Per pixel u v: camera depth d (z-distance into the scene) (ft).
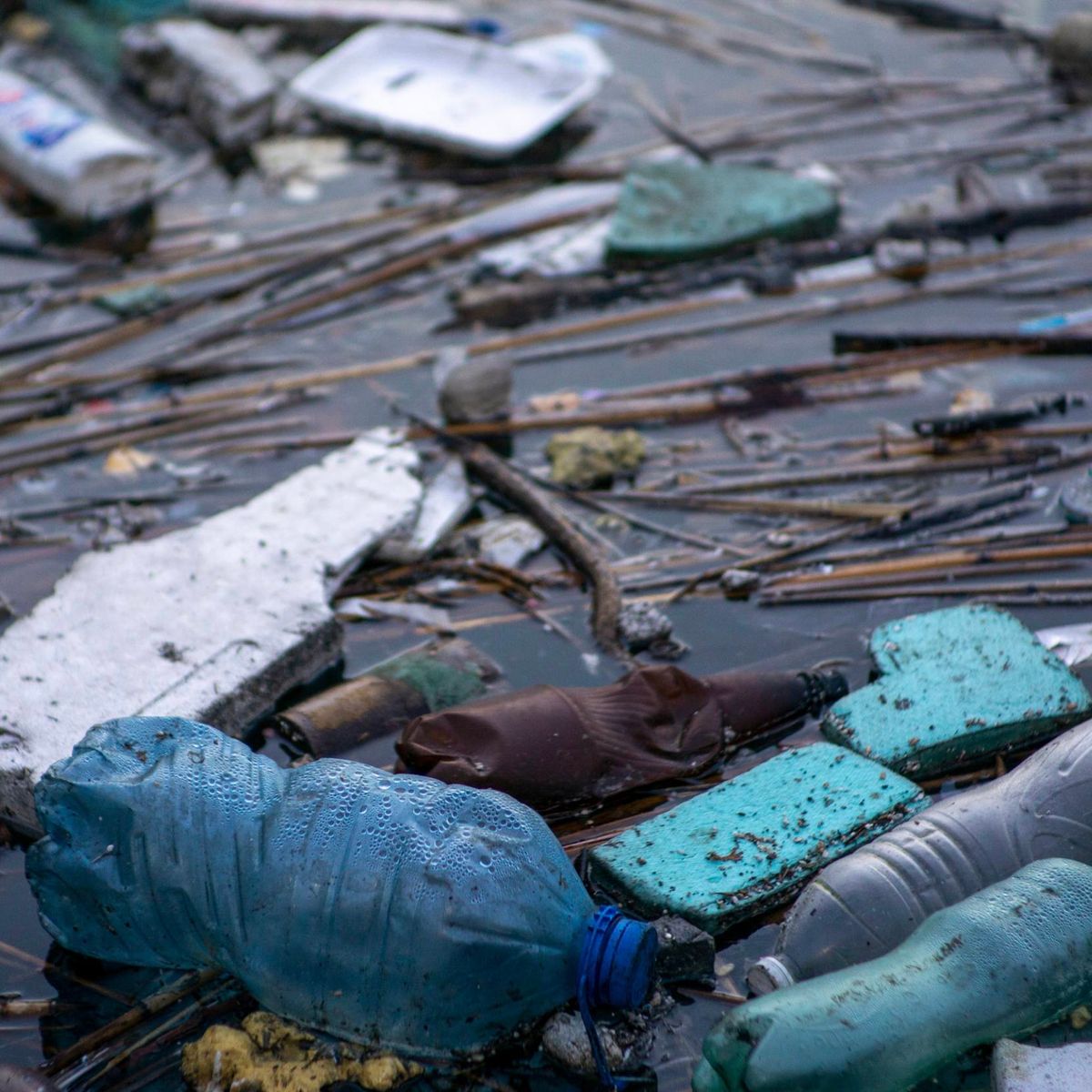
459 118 11.30
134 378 9.00
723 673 7.51
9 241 10.18
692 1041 6.83
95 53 12.26
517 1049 6.83
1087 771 7.02
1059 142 11.35
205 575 7.77
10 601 7.96
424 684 7.57
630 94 12.62
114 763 6.89
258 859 6.80
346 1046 6.81
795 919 6.89
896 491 8.30
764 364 9.00
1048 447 8.41
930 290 9.39
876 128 11.86
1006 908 6.77
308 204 10.75
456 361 8.93
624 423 8.71
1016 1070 6.67
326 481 8.13
